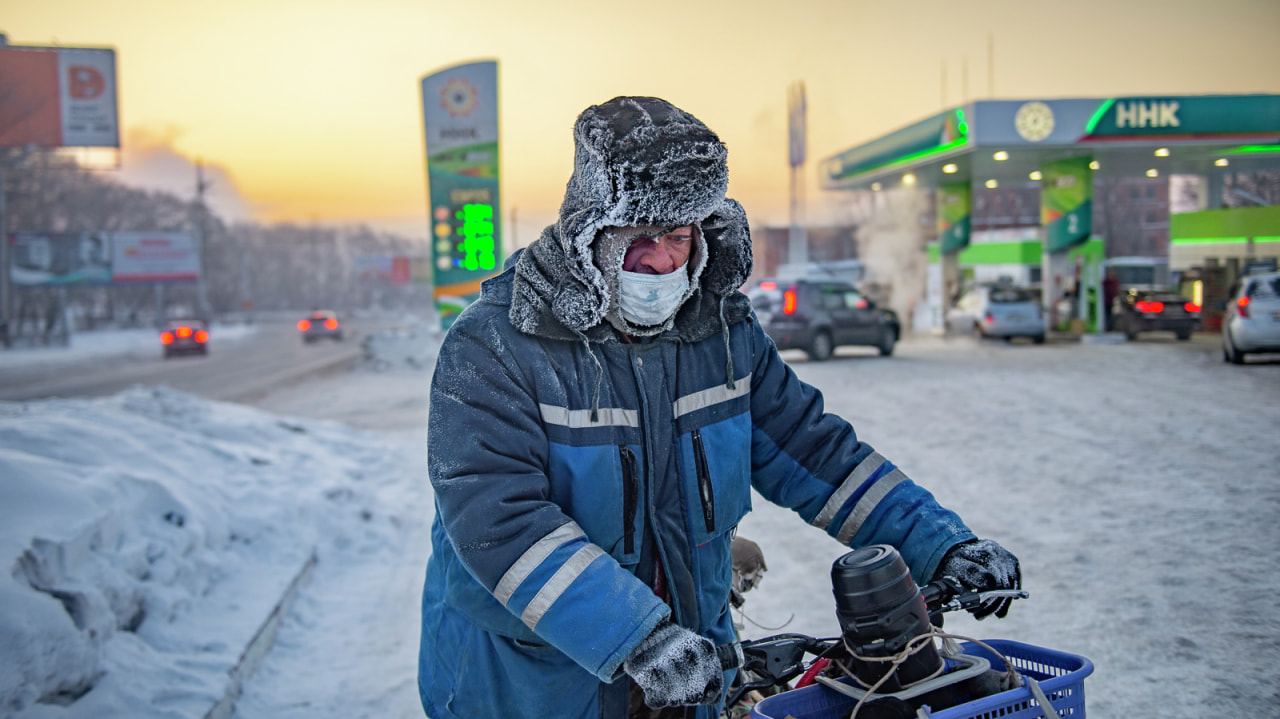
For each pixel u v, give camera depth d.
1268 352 13.53
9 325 46.78
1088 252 22.83
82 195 68.75
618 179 1.51
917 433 8.84
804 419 1.88
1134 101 20.50
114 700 2.88
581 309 1.57
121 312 85.31
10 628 2.62
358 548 5.56
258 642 3.72
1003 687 1.51
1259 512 5.09
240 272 119.25
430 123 18.39
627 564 1.67
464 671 1.71
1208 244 25.11
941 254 28.97
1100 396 10.67
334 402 16.08
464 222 18.47
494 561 1.49
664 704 1.35
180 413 7.61
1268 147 21.88
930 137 22.72
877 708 1.45
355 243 157.75
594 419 1.64
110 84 40.91
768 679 1.65
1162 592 3.97
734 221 1.74
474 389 1.59
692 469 1.71
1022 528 5.23
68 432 4.75
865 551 1.58
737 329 1.82
